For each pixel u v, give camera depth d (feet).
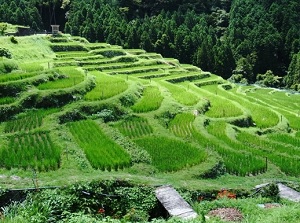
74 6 413.80
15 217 57.88
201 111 172.86
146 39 362.74
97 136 121.39
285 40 397.19
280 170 118.42
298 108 258.37
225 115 174.50
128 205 79.41
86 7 406.00
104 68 242.58
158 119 150.61
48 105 140.87
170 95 188.75
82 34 370.12
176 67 294.66
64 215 68.59
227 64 368.07
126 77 215.10
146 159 109.70
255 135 157.17
